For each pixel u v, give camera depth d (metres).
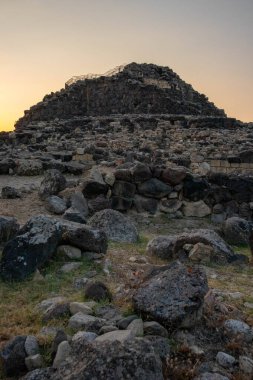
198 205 13.80
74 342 4.91
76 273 7.84
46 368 4.73
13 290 7.06
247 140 29.88
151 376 4.43
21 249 7.58
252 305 6.96
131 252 9.50
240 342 5.79
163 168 13.93
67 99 54.44
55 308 6.12
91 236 8.57
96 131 37.50
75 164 20.86
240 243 11.23
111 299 6.66
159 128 37.16
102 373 4.34
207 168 21.80
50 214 12.56
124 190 13.67
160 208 13.77
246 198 13.84
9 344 5.21
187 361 5.26
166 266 7.04
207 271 8.55
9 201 13.88
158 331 5.52
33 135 36.12
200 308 5.99
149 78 54.78
